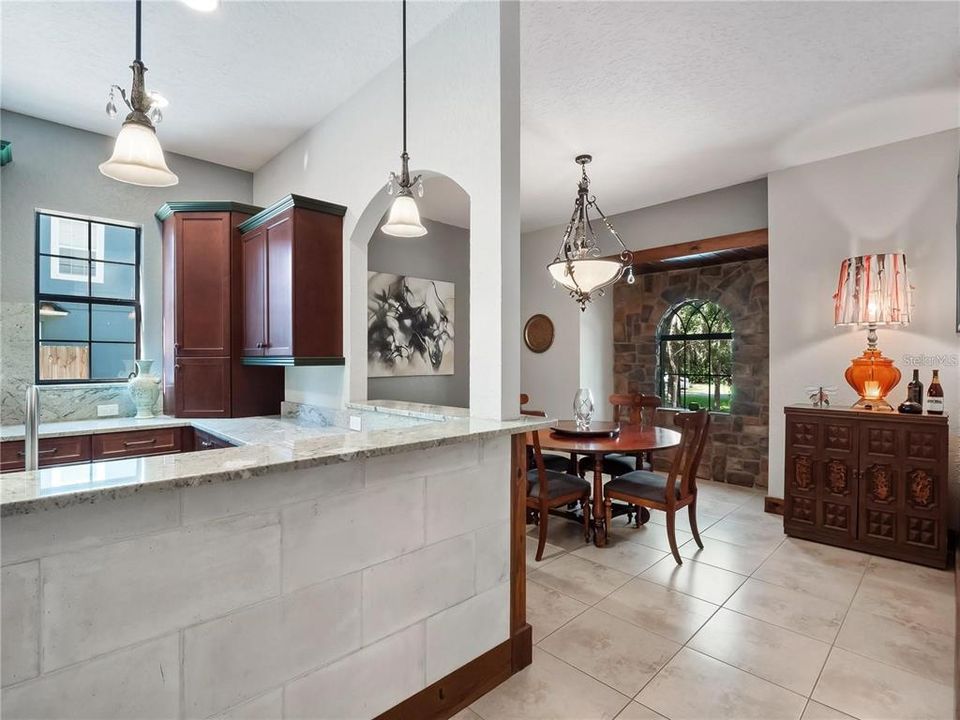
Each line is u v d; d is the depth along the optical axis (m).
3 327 3.12
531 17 2.19
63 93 2.94
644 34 2.30
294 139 3.62
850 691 1.80
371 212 2.98
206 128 3.44
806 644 2.10
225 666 1.20
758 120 3.10
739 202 4.25
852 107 2.94
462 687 1.73
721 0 2.07
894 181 3.37
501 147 2.04
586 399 3.73
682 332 5.62
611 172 3.96
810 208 3.72
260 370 3.69
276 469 1.19
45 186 3.27
